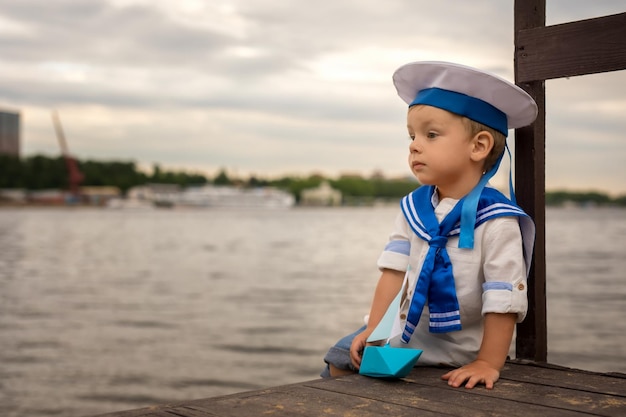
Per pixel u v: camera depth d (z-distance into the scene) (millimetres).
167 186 138625
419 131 2277
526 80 2471
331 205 139250
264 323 11477
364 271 21297
